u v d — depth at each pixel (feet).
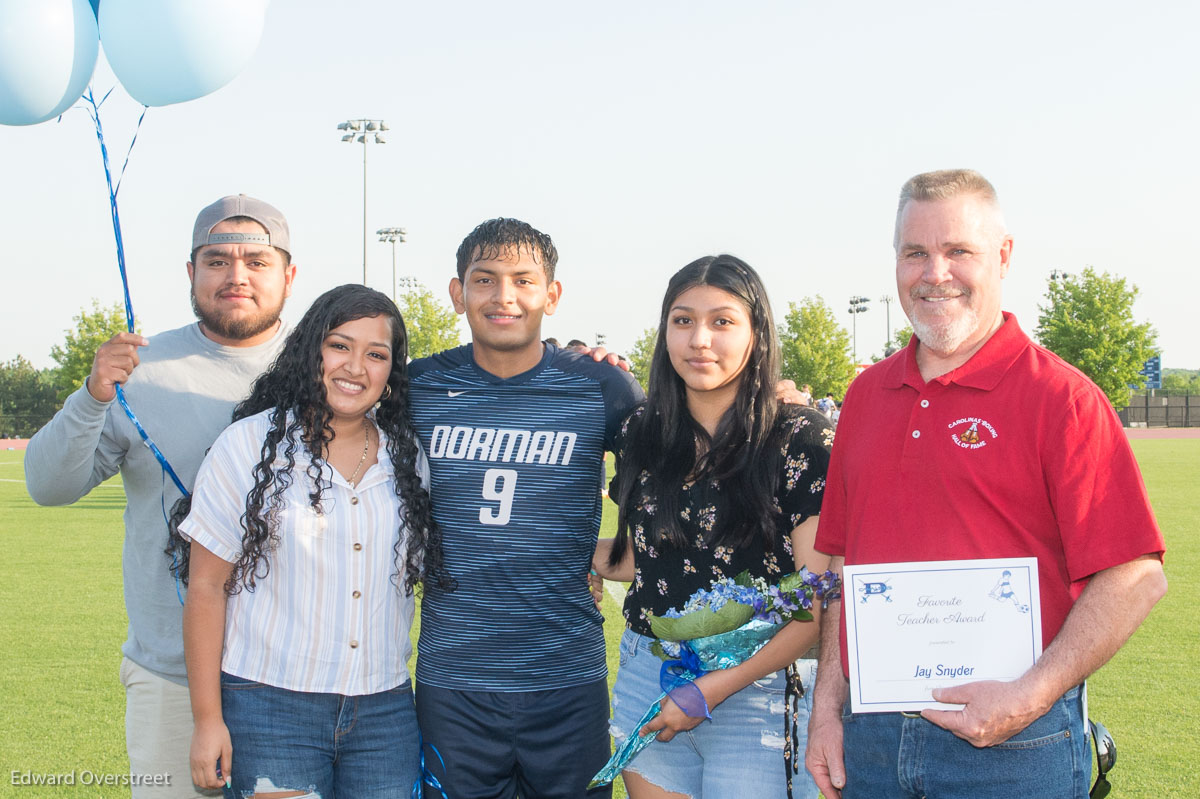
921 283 8.06
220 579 9.66
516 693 10.55
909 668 7.77
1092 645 7.27
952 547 7.84
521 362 11.21
